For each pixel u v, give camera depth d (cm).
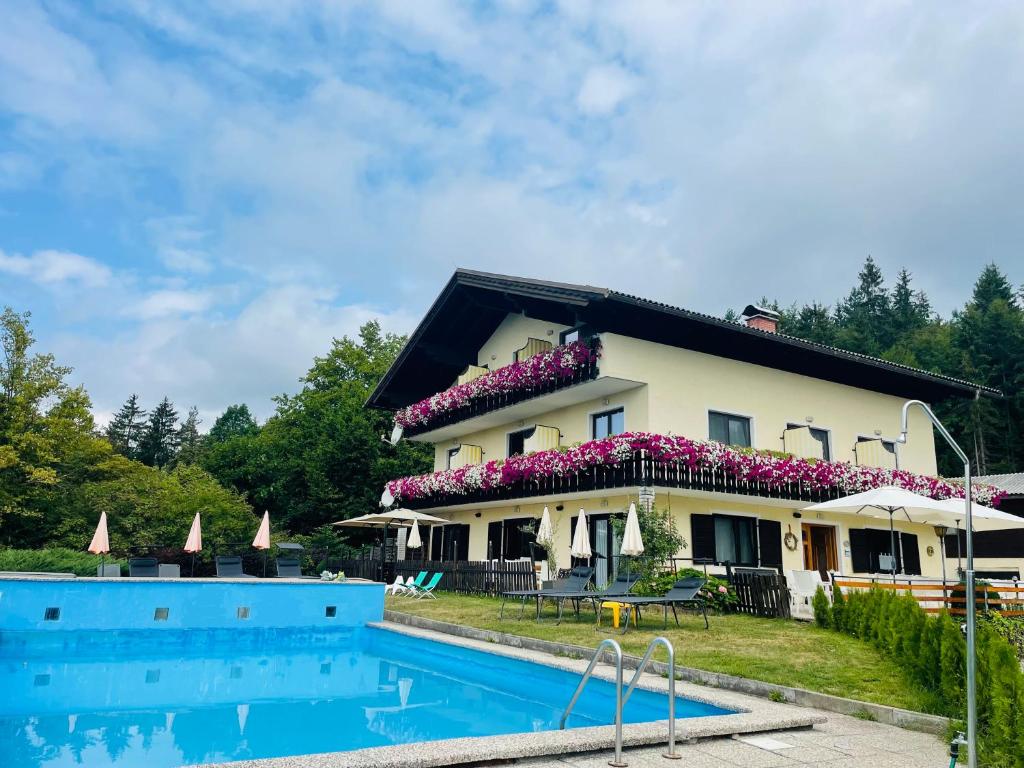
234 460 3869
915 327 5706
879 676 852
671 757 571
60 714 818
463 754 529
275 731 746
